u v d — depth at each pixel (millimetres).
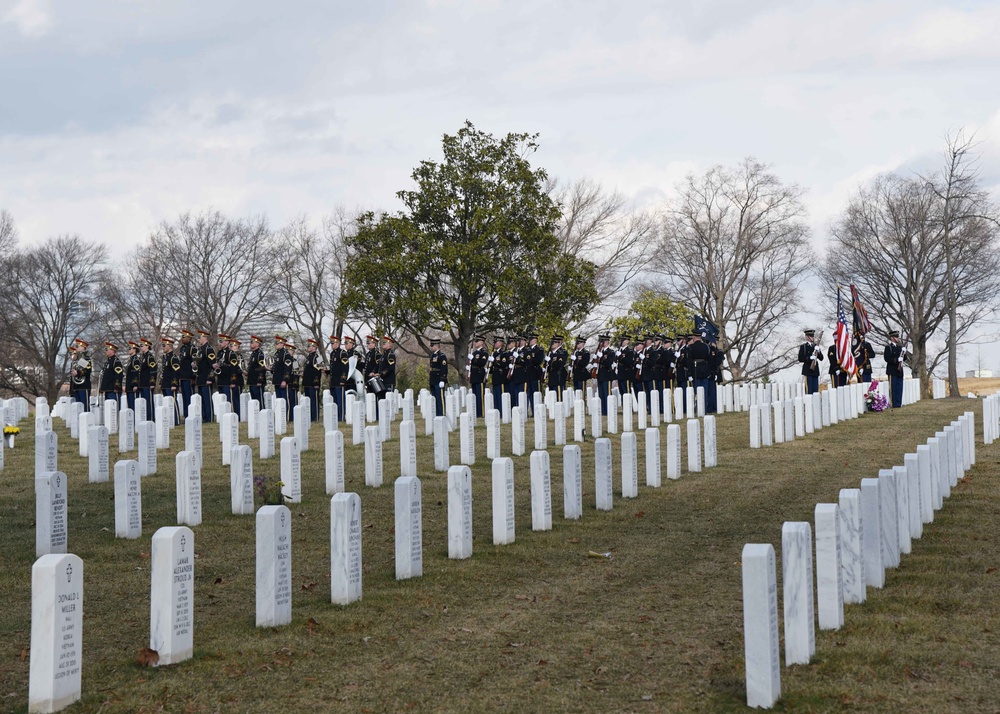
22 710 6723
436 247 40062
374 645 8102
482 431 23984
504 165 41469
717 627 8484
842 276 57938
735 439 23281
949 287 51906
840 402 27547
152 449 17078
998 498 14297
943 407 33000
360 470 17500
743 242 58406
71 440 22828
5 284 55531
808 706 6426
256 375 29906
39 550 11312
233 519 13367
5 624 8766
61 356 58594
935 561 10484
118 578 10328
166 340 42594
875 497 9391
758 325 59375
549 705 6773
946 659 7262
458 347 42531
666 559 11195
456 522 11242
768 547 6586
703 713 6477
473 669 7527
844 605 8797
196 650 7883
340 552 9250
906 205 56375
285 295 58500
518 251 42219
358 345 44031
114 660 7723
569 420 27891
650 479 16234
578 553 11531
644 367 31359
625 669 7445
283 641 8133
